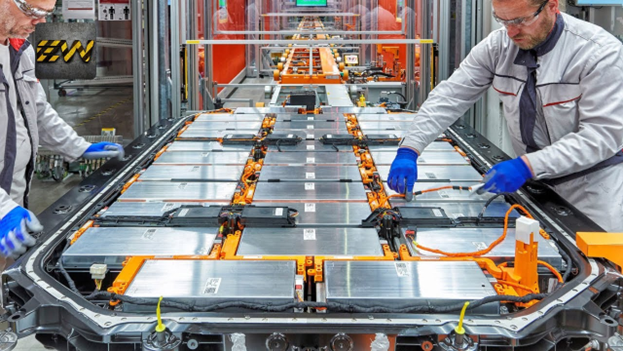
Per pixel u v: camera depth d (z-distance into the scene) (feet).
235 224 7.56
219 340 5.23
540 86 8.62
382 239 7.30
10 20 7.80
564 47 8.36
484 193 8.54
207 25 23.17
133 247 6.78
